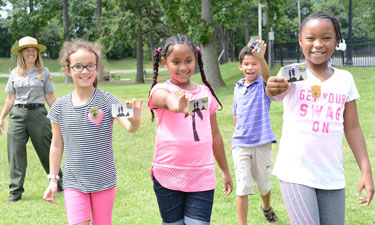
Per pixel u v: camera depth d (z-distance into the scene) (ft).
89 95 10.87
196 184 9.67
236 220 15.19
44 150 18.34
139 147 28.63
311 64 9.40
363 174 9.23
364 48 64.95
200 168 9.66
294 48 77.00
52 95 18.63
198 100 8.04
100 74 130.82
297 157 9.16
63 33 130.62
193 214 9.72
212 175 9.86
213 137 10.53
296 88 9.30
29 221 15.56
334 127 9.09
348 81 9.32
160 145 9.80
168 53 9.45
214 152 10.66
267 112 14.17
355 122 9.46
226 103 49.73
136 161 24.62
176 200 9.89
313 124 9.11
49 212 16.58
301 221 8.89
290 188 9.13
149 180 20.63
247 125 14.15
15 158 18.10
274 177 20.15
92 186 10.41
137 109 9.66
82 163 10.44
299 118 9.21
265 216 15.05
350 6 79.25
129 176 21.33
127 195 18.26
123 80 140.36
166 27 128.47
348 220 14.85
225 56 152.97
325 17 9.00
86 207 10.40
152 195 18.28
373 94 42.60
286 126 9.47
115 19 113.50
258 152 14.11
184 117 9.63
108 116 10.78
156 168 9.94
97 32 126.31
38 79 18.03
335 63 68.44
